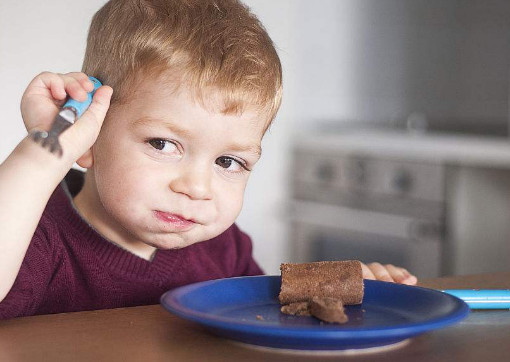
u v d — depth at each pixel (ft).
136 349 1.48
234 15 2.09
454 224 5.41
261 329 1.40
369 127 7.11
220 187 1.99
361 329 1.40
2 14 4.98
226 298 1.73
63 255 2.15
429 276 5.55
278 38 6.49
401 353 1.48
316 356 1.46
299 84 6.80
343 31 7.12
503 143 5.31
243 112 1.95
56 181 1.75
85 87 1.83
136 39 1.97
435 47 6.91
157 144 1.94
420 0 7.00
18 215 1.71
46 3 5.12
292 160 6.70
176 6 2.04
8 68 5.04
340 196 6.28
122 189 1.95
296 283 1.72
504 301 1.81
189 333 1.58
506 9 6.38
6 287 1.75
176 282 2.36
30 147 1.73
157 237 1.99
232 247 2.74
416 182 5.67
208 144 1.93
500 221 5.54
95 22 2.16
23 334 1.56
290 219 6.60
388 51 7.17
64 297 2.16
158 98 1.92
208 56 1.93
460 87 6.77
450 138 5.74
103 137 1.98
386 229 5.85
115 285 2.24
